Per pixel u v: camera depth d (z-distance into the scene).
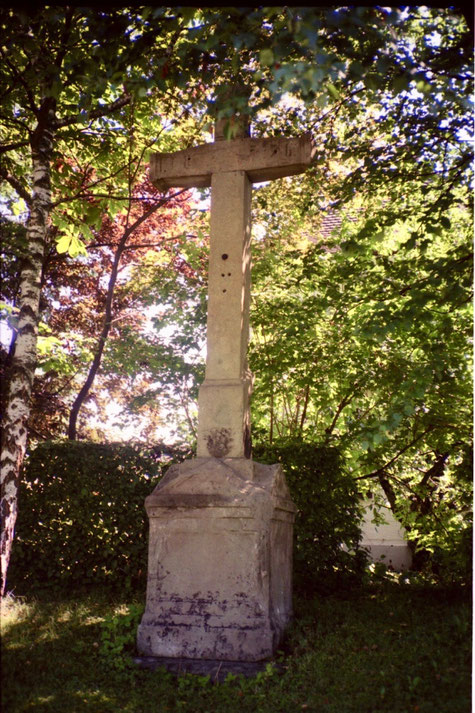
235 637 5.57
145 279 11.96
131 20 6.03
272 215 10.06
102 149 9.07
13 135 9.41
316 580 8.15
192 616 5.73
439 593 7.64
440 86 5.64
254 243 10.16
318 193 9.83
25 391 6.49
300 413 10.56
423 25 6.73
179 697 4.94
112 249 12.56
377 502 10.93
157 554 5.96
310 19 4.52
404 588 8.16
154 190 11.78
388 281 7.41
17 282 8.80
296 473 8.34
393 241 9.37
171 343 10.38
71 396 13.53
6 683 4.70
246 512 5.78
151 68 6.02
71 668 5.22
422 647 5.23
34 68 6.78
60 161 9.30
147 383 12.58
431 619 6.05
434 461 10.27
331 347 8.96
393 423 6.27
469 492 9.41
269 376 9.23
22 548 7.97
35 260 6.80
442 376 7.05
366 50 5.45
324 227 13.15
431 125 7.52
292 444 8.49
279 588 6.22
